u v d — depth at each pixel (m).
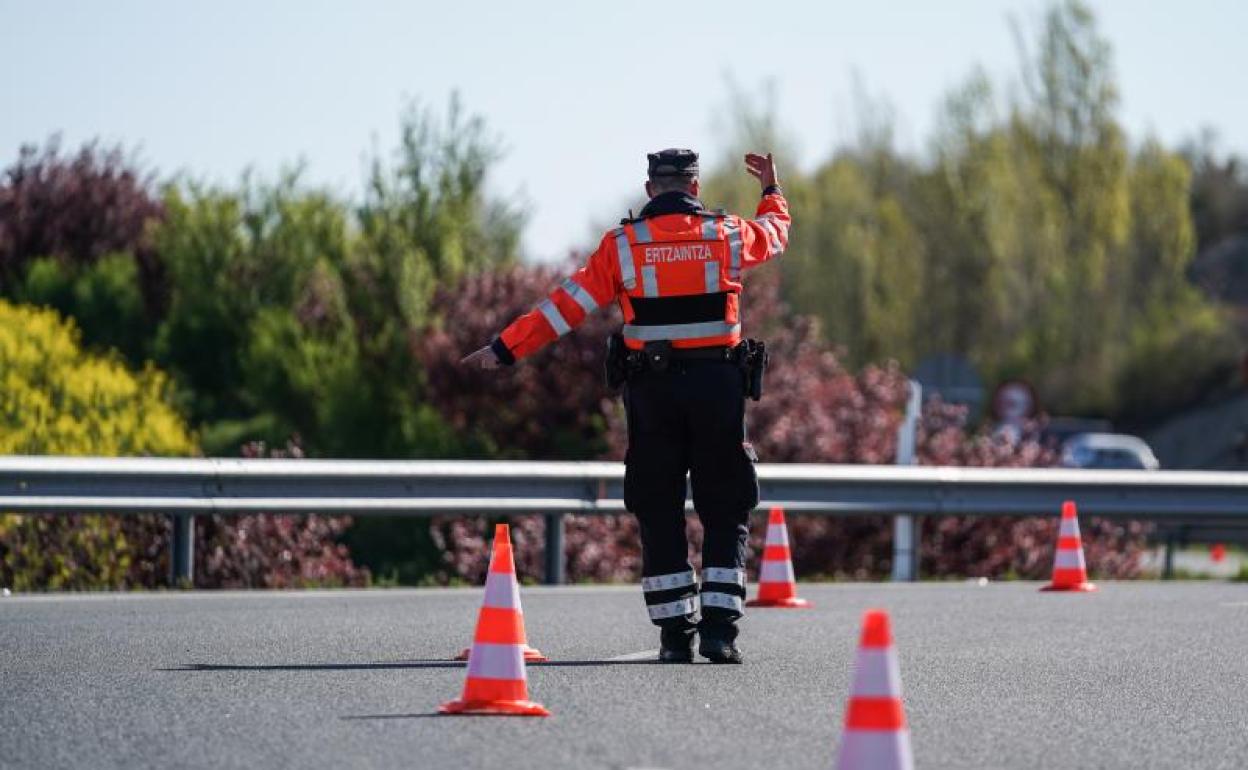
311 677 23.16
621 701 21.41
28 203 109.44
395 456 80.75
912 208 182.00
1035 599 37.62
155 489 40.28
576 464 44.84
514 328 25.14
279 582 50.34
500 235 97.44
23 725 19.53
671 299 25.31
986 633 30.06
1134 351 194.12
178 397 91.94
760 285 81.06
